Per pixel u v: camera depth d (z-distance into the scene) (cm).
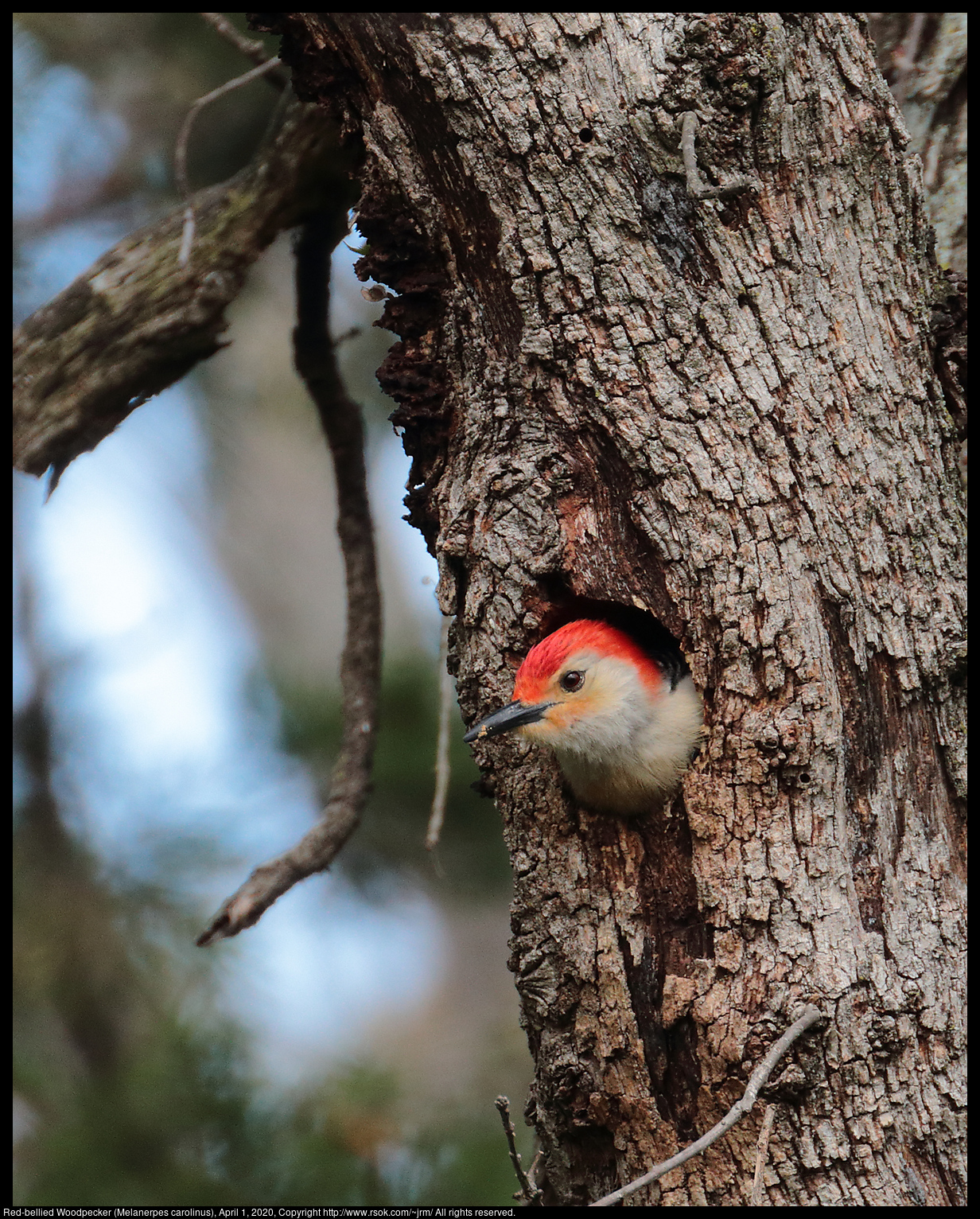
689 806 705
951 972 670
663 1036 689
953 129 920
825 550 699
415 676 1370
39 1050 1253
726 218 705
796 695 691
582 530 730
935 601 709
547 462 733
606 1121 704
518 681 775
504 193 716
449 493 760
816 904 671
